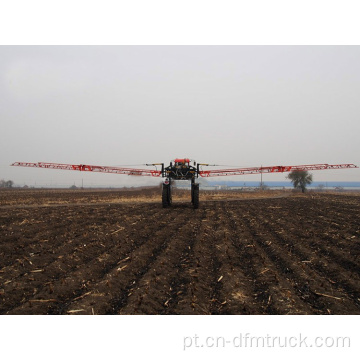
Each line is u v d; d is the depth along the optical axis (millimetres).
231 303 5543
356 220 14438
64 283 6449
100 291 6027
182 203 25906
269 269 7391
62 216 15867
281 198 36312
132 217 15680
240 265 7836
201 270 7371
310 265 7730
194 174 21656
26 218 14977
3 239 10148
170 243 9961
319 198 35438
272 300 5688
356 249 8789
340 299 5691
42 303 5555
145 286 6270
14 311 5223
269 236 11047
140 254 8688
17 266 7590
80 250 8984
